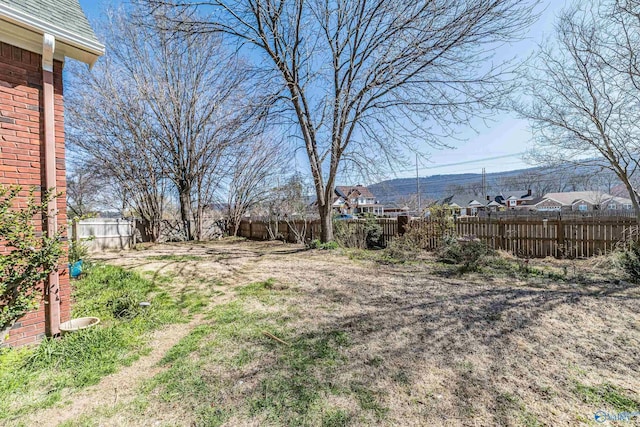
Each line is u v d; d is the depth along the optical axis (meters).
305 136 9.50
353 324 3.50
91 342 3.00
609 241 6.89
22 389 2.28
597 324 3.33
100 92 11.66
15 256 2.79
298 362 2.67
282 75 8.73
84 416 2.00
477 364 2.59
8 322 2.71
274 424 1.92
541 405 2.05
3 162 2.93
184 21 7.93
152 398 2.19
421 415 1.98
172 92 12.81
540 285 4.92
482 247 6.87
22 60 3.07
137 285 5.27
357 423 1.91
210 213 15.91
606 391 2.18
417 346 2.94
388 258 7.73
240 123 9.42
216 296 4.77
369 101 8.59
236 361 2.70
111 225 11.31
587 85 6.95
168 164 13.65
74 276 5.64
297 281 5.57
